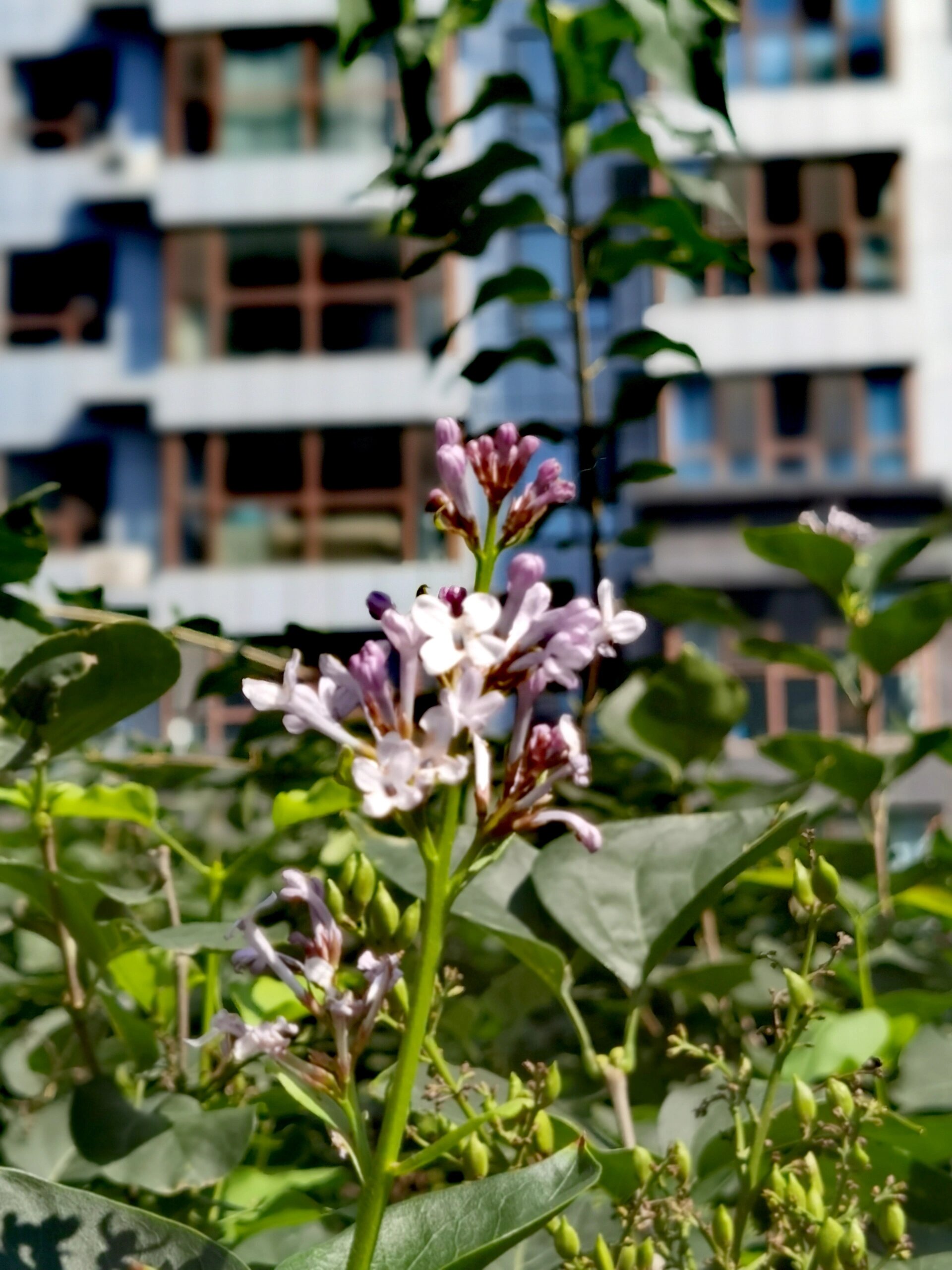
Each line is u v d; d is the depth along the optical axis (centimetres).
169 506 4147
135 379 4250
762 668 3728
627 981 447
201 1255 319
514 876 496
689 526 3934
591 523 862
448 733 294
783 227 4131
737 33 4175
